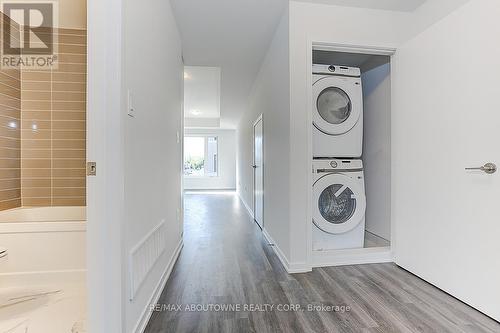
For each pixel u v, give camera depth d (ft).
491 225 4.75
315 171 7.72
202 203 19.36
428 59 6.08
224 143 29.66
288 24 6.79
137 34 4.30
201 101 17.65
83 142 7.35
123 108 3.64
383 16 7.15
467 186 5.18
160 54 5.83
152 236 5.12
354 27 7.00
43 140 7.26
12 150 6.99
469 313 4.90
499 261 4.61
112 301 3.53
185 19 7.70
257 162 12.81
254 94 13.85
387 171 8.37
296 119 6.75
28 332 4.42
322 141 7.88
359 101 8.10
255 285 6.02
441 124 5.75
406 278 6.41
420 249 6.37
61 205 7.29
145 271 4.61
